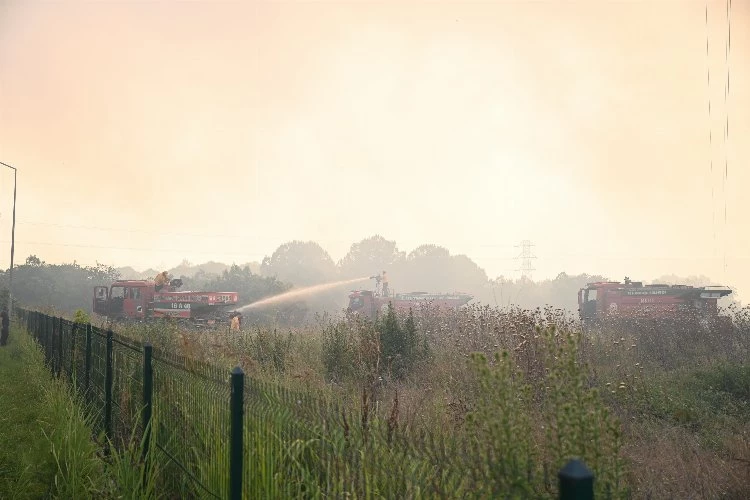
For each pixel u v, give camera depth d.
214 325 30.94
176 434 5.74
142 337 14.55
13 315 39.34
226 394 4.52
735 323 16.66
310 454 3.77
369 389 7.80
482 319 13.91
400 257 123.31
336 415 3.67
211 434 4.81
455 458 3.03
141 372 6.73
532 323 10.89
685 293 30.70
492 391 2.99
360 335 12.49
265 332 15.35
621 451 5.67
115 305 36.22
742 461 6.09
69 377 11.65
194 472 5.21
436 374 10.38
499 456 2.76
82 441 7.11
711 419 8.31
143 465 5.68
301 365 11.41
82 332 10.53
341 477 3.47
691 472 5.77
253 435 4.25
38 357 16.92
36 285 57.50
